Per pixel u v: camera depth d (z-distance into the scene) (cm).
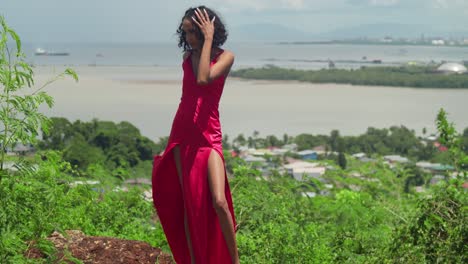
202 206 381
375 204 754
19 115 369
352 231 617
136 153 3120
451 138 573
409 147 9606
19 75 367
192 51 397
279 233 539
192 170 383
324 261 534
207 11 390
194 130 384
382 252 518
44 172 423
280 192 675
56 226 405
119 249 450
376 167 1078
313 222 652
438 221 491
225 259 384
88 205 584
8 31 364
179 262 412
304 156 9531
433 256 481
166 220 406
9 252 371
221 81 388
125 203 653
